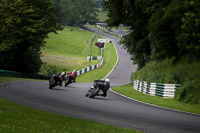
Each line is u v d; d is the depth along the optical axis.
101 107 16.22
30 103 15.04
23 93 20.14
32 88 25.53
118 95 28.34
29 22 64.94
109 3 50.75
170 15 37.22
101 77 84.56
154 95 32.03
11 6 61.91
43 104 15.20
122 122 11.63
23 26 63.97
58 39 161.50
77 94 23.66
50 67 81.38
